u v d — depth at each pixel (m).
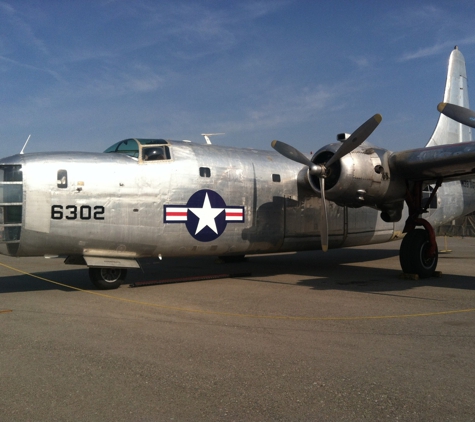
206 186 10.64
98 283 9.83
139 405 4.16
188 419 3.88
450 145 10.28
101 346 5.87
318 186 10.84
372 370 4.95
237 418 3.90
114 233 9.55
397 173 10.86
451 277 11.54
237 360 5.31
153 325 6.88
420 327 6.62
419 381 4.63
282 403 4.18
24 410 4.06
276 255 17.73
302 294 9.27
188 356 5.46
